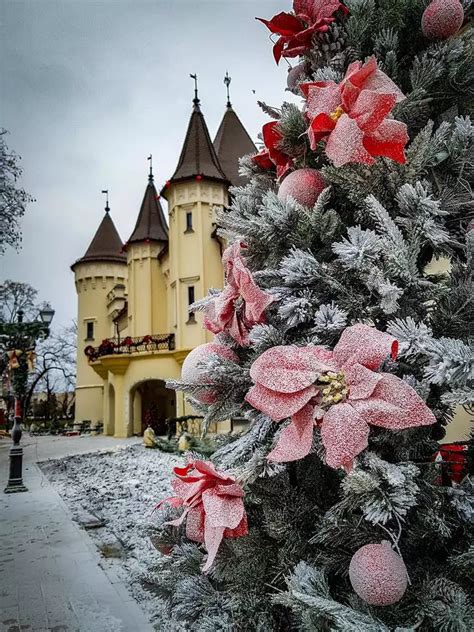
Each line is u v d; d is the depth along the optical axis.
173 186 19.38
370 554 0.77
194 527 1.00
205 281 18.33
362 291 0.97
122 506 6.76
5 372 16.11
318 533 0.90
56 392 44.09
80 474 10.56
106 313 28.83
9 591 3.48
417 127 1.15
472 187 1.07
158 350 19.47
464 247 0.94
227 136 22.31
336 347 0.79
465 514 0.84
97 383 27.97
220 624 1.03
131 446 15.48
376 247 0.84
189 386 1.09
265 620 1.02
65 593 3.42
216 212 1.37
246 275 0.95
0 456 15.41
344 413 0.72
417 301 0.93
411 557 0.92
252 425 1.10
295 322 0.92
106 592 3.42
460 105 1.16
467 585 0.88
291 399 0.78
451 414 0.97
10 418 32.16
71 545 4.79
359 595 0.78
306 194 1.10
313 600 0.74
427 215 0.87
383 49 1.17
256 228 1.09
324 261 1.07
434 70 1.05
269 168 1.48
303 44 1.24
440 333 0.92
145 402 23.08
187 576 1.23
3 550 4.62
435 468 0.90
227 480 0.93
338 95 0.92
